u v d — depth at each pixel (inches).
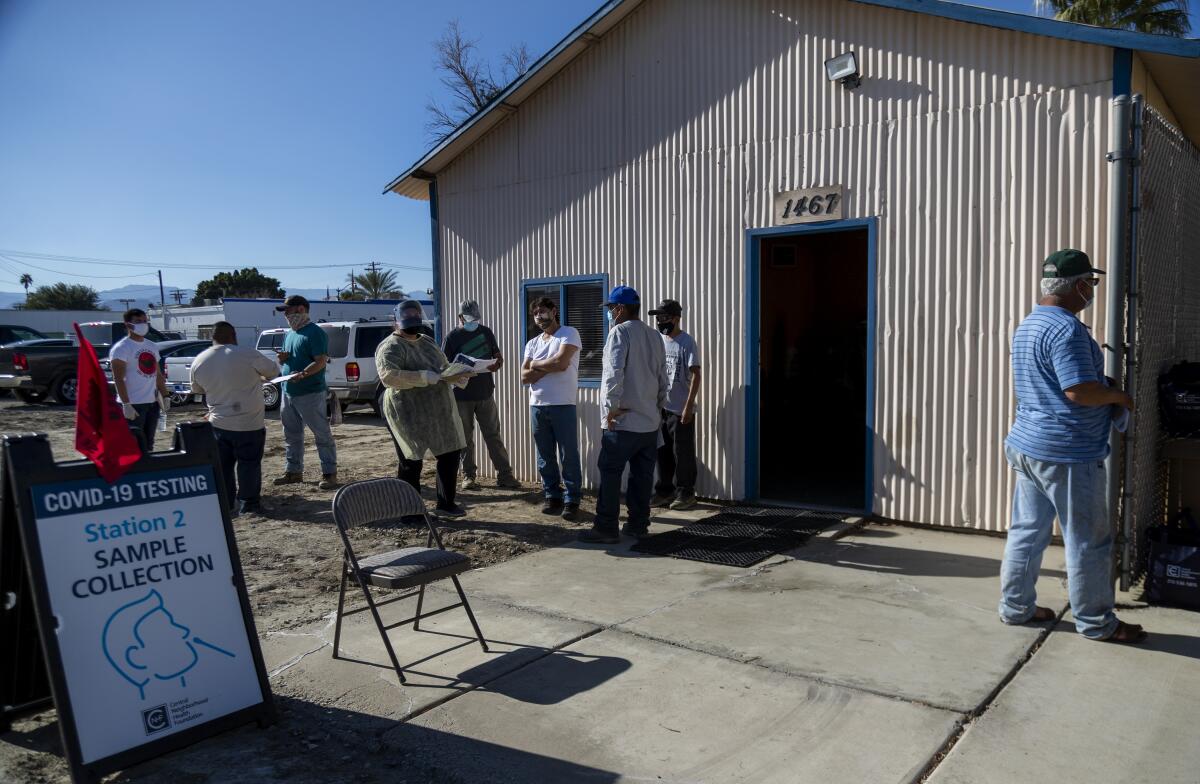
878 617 179.2
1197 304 247.8
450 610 191.5
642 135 305.9
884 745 125.6
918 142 247.4
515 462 354.6
